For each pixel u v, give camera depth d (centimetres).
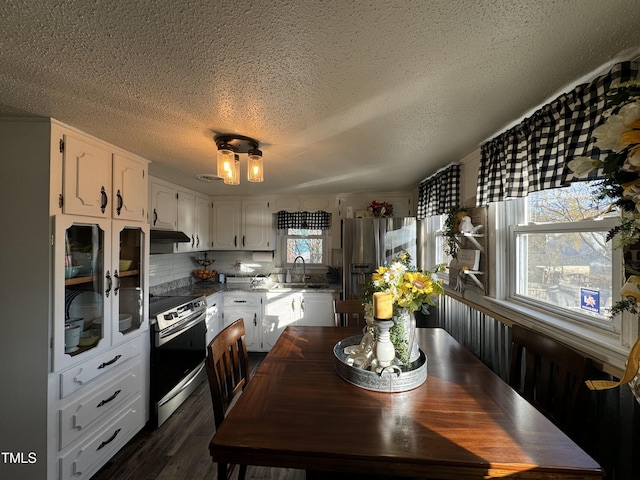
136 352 200
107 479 167
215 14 79
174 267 352
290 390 121
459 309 238
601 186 103
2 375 142
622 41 91
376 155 211
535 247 165
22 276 142
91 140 165
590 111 109
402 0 74
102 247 175
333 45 91
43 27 82
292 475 172
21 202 142
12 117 141
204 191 354
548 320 143
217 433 93
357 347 150
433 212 270
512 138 154
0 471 141
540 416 102
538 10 78
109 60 98
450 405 109
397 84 115
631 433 102
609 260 122
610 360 109
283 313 353
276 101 128
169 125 152
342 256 380
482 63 102
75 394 156
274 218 396
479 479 81
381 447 86
